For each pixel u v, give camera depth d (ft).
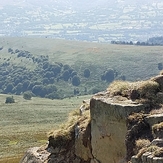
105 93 69.67
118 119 62.85
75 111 84.43
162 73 69.62
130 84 68.49
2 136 497.05
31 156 84.02
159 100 62.85
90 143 71.41
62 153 78.59
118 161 62.95
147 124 59.31
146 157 52.42
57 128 83.15
